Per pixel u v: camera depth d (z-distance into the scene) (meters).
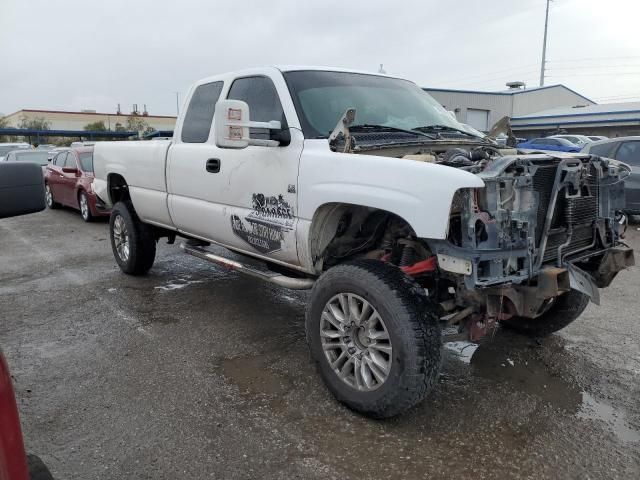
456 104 44.81
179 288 6.03
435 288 3.50
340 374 3.36
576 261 3.49
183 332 4.68
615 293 5.75
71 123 68.00
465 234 2.87
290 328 4.77
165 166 5.24
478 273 2.93
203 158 4.63
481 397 3.52
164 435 3.07
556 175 3.17
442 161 3.32
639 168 9.70
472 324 3.30
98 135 50.25
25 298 5.71
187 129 5.08
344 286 3.24
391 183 3.04
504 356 4.18
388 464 2.81
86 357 4.17
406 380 2.95
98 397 3.53
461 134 4.40
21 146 20.09
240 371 3.90
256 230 4.07
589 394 3.57
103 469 2.78
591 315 5.09
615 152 10.07
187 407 3.39
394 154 3.73
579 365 4.01
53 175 12.98
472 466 2.80
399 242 3.45
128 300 5.61
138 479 2.70
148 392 3.59
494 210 2.89
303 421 3.22
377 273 3.13
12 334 4.67
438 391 3.60
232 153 4.26
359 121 3.99
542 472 2.75
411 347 2.93
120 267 6.65
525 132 46.59
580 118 41.62
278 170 3.80
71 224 11.15
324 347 3.43
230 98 4.52
